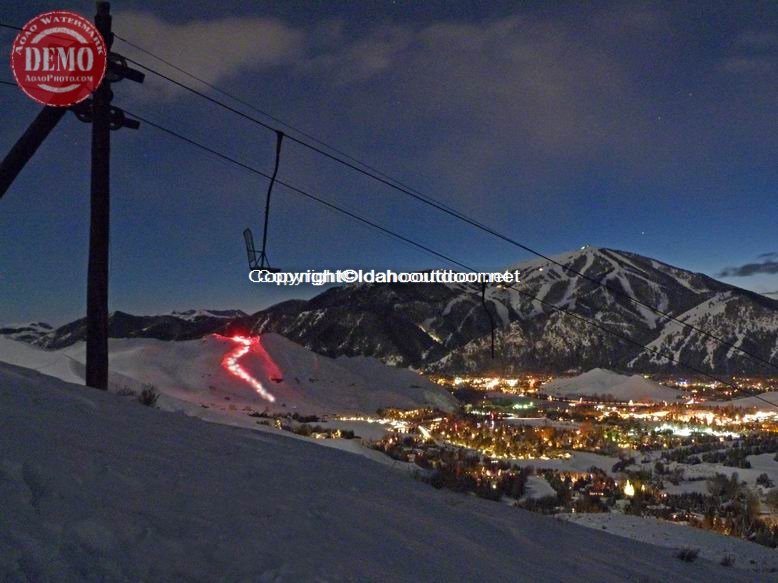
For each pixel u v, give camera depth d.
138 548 5.28
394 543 7.69
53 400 8.75
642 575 10.73
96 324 13.56
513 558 9.20
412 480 13.30
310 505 7.89
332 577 5.93
